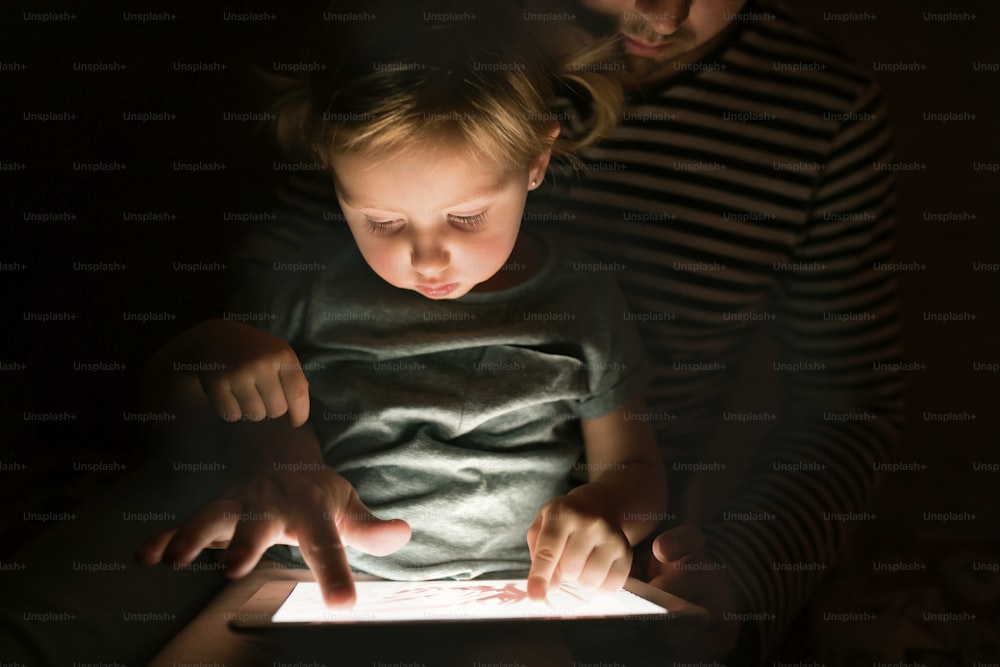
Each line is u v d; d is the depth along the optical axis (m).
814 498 1.09
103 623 0.85
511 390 0.98
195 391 0.99
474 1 0.94
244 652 0.76
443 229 0.87
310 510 0.83
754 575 0.99
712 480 1.32
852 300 1.24
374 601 0.82
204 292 1.44
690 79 1.19
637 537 0.98
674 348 1.20
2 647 0.77
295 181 1.28
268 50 1.42
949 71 1.63
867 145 1.22
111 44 1.44
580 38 1.09
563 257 1.07
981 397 1.62
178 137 1.45
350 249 1.07
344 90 0.86
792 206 1.21
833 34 1.63
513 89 0.89
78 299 1.42
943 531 1.45
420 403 0.98
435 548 0.97
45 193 1.43
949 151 1.63
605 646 0.86
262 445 0.94
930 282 1.64
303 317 1.04
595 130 1.13
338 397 1.00
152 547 0.77
